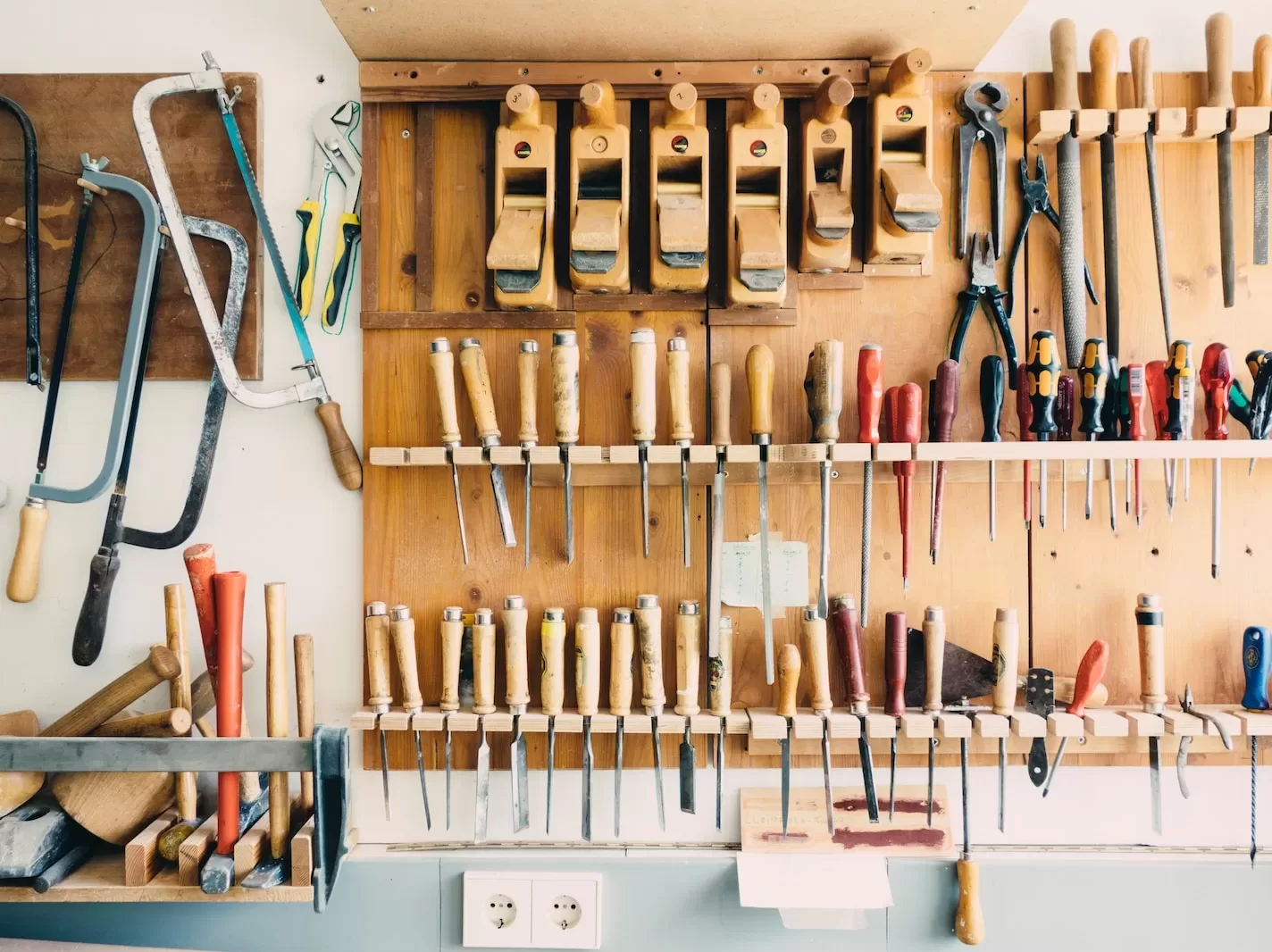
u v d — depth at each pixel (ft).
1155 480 4.08
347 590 4.13
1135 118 3.90
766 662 3.73
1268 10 4.16
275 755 3.24
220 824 3.44
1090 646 3.99
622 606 4.06
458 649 3.87
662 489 4.07
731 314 4.02
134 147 4.11
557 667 3.81
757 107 3.66
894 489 4.10
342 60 4.15
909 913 3.95
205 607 3.40
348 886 3.94
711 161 4.00
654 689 3.79
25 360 4.11
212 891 3.33
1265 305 4.09
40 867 3.48
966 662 4.00
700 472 3.99
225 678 3.34
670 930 3.95
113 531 4.00
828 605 4.02
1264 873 3.91
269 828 3.58
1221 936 3.90
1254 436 3.80
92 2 4.14
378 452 3.75
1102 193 4.00
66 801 3.65
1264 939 3.89
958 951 3.94
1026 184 4.04
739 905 3.96
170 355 4.08
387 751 4.00
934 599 4.07
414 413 4.07
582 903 3.92
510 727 3.78
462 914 3.93
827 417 3.64
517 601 3.84
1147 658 3.85
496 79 3.92
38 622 4.14
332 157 4.13
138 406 4.10
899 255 3.88
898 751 4.03
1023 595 4.08
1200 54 4.15
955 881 3.94
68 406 4.15
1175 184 4.11
